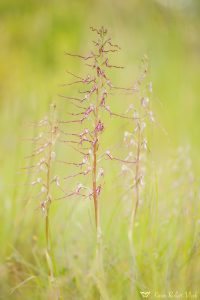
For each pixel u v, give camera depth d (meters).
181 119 7.91
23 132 6.17
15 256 3.90
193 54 11.35
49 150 3.07
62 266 3.72
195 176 4.80
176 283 3.56
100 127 2.93
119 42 9.55
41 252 3.98
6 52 12.11
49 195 3.07
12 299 3.68
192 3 13.31
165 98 8.42
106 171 4.55
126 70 8.29
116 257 3.77
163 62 9.95
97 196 3.06
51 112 3.07
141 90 3.28
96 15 13.21
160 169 4.43
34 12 13.55
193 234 3.77
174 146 6.42
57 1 13.88
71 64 11.14
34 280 3.69
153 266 3.49
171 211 4.30
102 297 3.23
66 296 3.54
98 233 3.17
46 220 3.16
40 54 11.68
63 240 4.04
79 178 4.90
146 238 3.78
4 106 8.39
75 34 12.59
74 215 4.45
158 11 12.02
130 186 3.75
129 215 3.99
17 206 4.57
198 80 10.38
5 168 5.76
